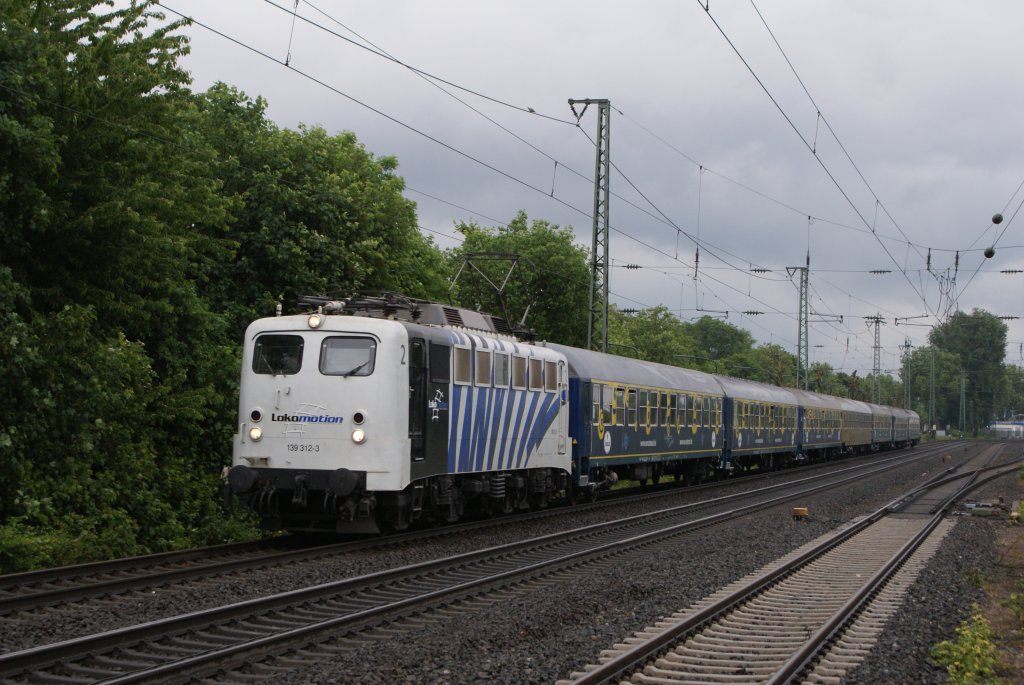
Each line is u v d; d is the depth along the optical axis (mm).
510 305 48625
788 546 18312
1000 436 147500
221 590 12023
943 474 41969
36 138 15047
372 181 26812
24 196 15398
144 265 17641
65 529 14945
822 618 11633
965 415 149000
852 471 44719
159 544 16156
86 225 15961
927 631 11133
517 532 19266
